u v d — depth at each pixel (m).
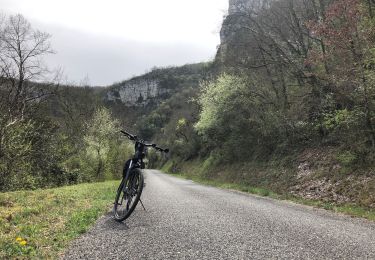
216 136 37.44
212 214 8.39
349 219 9.21
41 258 4.48
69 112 47.59
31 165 24.14
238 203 11.53
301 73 25.12
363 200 12.73
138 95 172.25
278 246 5.32
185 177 47.59
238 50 32.38
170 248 5.10
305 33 25.03
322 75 19.19
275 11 27.81
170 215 8.09
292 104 27.09
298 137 24.70
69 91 49.03
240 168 31.38
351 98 16.70
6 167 19.73
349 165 16.34
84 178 33.69
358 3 15.49
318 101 22.66
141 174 7.15
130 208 7.00
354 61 15.45
